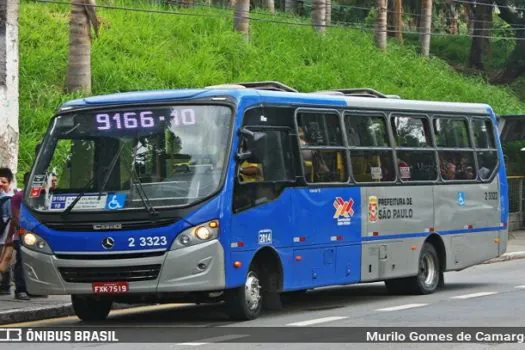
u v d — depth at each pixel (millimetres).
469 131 37406
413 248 33844
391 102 33688
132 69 55219
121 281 25453
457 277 41656
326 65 68812
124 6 64812
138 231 25344
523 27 99312
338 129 31094
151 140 26266
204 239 25250
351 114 31750
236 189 26141
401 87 73625
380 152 32750
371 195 32000
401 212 33344
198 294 26344
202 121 26328
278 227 27828
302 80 64000
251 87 30297
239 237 26125
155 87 54125
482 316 27141
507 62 95375
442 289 36031
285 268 28109
